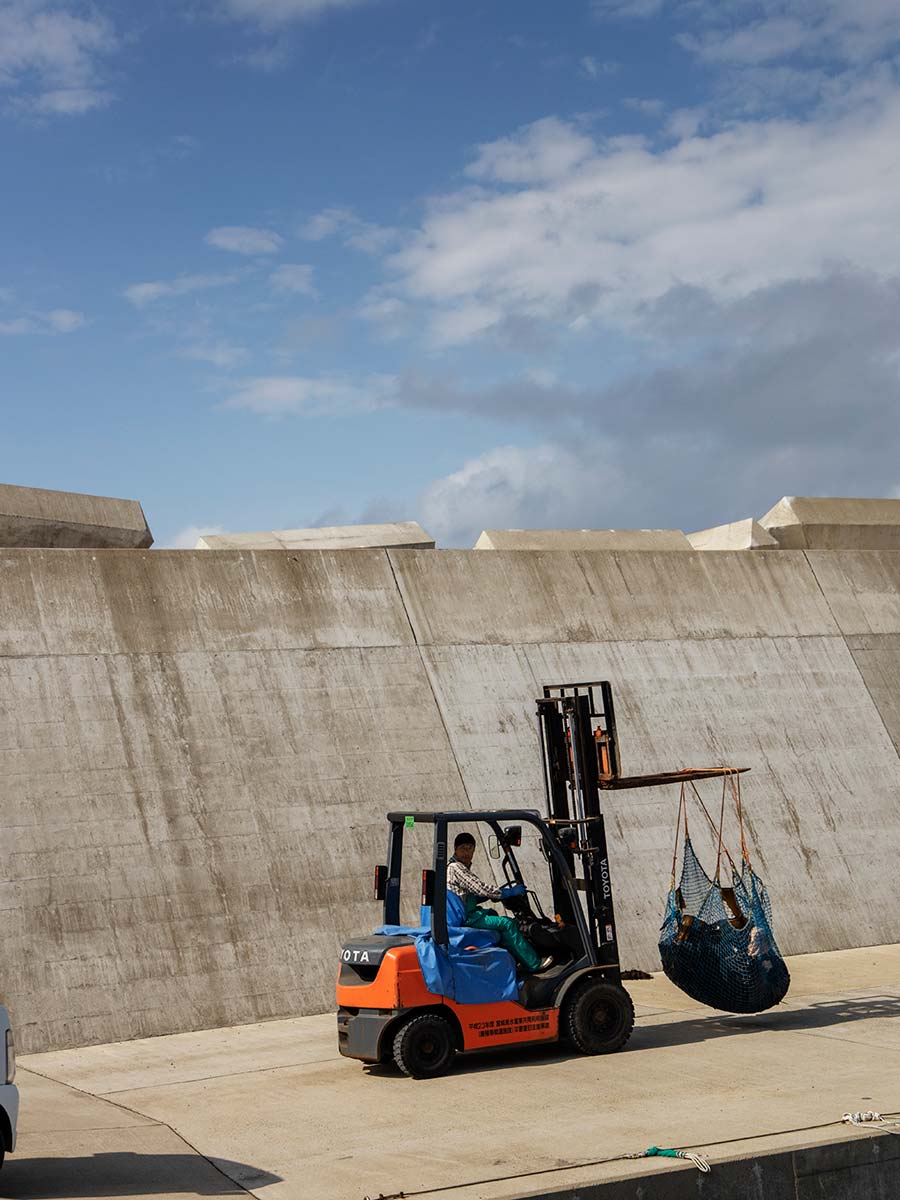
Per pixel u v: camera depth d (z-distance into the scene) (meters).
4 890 13.65
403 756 16.44
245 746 15.65
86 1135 8.89
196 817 14.91
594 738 11.61
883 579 21.83
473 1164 7.81
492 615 18.39
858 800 18.78
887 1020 12.20
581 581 19.36
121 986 13.55
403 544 21.84
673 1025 12.23
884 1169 8.25
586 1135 8.38
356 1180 7.59
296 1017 14.02
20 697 14.88
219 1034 13.30
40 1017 13.05
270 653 16.56
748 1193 7.80
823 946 17.19
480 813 10.91
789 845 17.89
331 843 15.40
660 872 16.91
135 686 15.53
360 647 17.17
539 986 10.74
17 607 15.52
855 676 20.20
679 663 19.03
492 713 17.36
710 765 18.11
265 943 14.43
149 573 16.52
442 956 10.34
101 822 14.44
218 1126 9.09
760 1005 11.95
